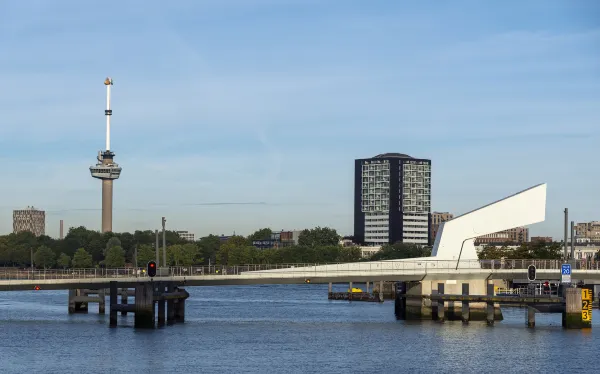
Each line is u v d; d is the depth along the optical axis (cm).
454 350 11506
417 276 15075
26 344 11844
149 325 13575
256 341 12256
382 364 10469
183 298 14550
